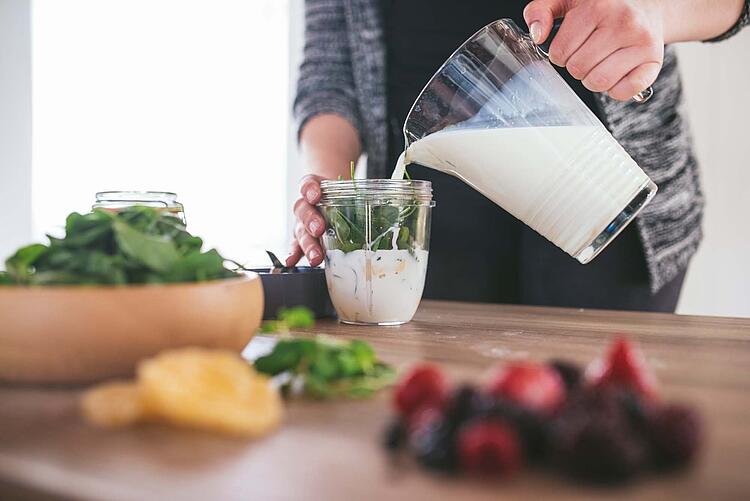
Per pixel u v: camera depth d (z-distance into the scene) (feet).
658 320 3.51
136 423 1.67
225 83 10.19
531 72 3.10
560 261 4.93
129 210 2.46
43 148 10.66
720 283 6.66
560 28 3.07
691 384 2.10
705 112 6.57
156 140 10.50
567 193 3.13
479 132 3.10
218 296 2.13
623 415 1.40
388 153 5.20
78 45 10.56
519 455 1.35
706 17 3.62
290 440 1.56
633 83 3.13
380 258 3.25
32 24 10.53
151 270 2.20
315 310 3.52
